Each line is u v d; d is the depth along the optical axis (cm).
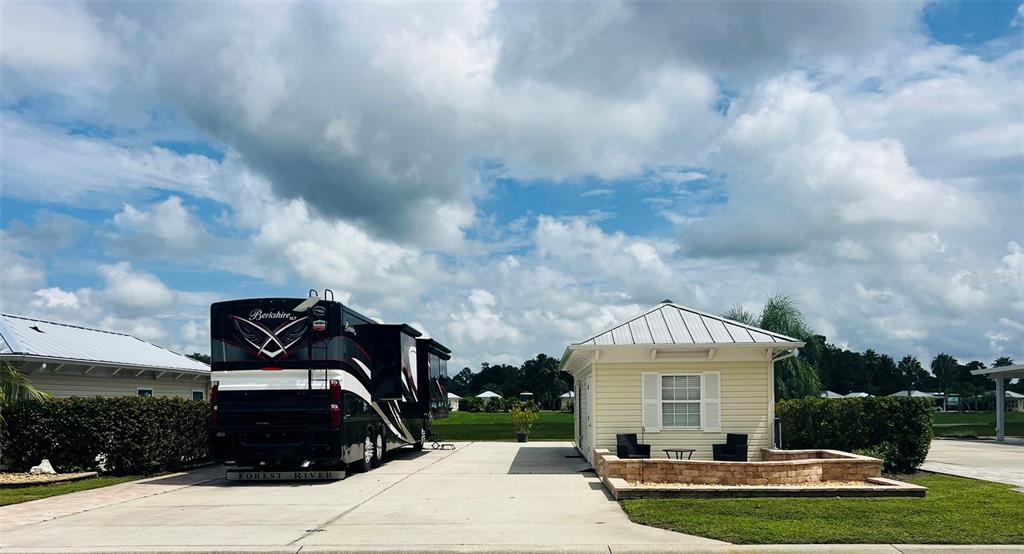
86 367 1984
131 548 916
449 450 2603
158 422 1830
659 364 1791
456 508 1205
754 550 871
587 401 2034
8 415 1731
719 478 1348
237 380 1662
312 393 1650
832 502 1149
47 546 933
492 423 6009
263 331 1667
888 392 11575
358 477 1727
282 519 1124
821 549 873
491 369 13262
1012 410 11288
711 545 895
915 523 988
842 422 1739
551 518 1091
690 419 1777
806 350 3105
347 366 1720
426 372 2308
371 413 1922
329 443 1642
